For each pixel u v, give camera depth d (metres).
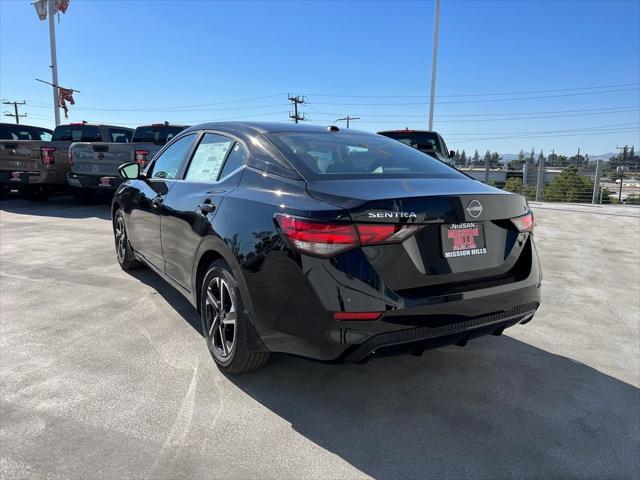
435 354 3.48
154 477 2.16
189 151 3.96
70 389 2.89
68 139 12.55
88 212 10.50
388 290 2.37
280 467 2.25
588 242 8.05
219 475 2.19
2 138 12.64
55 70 23.31
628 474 2.25
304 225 2.37
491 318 2.71
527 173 17.84
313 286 2.35
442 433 2.54
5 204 11.80
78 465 2.23
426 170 3.24
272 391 2.92
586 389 3.02
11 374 3.06
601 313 4.43
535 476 2.22
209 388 2.93
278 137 3.21
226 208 2.96
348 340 2.34
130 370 3.13
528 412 2.75
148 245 4.43
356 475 2.21
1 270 5.49
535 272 2.95
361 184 2.65
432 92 18.50
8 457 2.27
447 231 2.55
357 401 2.84
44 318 4.02
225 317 3.02
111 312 4.17
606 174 16.58
